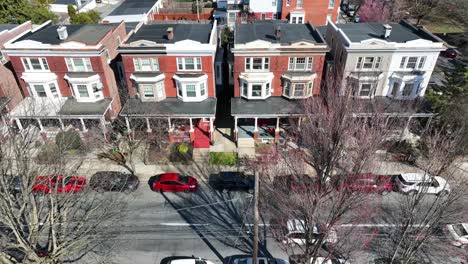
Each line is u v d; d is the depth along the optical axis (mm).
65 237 18859
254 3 54469
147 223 25141
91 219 21844
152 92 32562
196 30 35125
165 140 33500
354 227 20047
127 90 34031
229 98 39812
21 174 17781
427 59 30859
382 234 23125
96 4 78562
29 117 28062
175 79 32031
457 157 26469
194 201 27297
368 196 19266
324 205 19297
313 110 25906
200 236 24219
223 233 24469
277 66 31766
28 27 39031
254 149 32406
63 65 31891
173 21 52906
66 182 22281
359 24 36250
